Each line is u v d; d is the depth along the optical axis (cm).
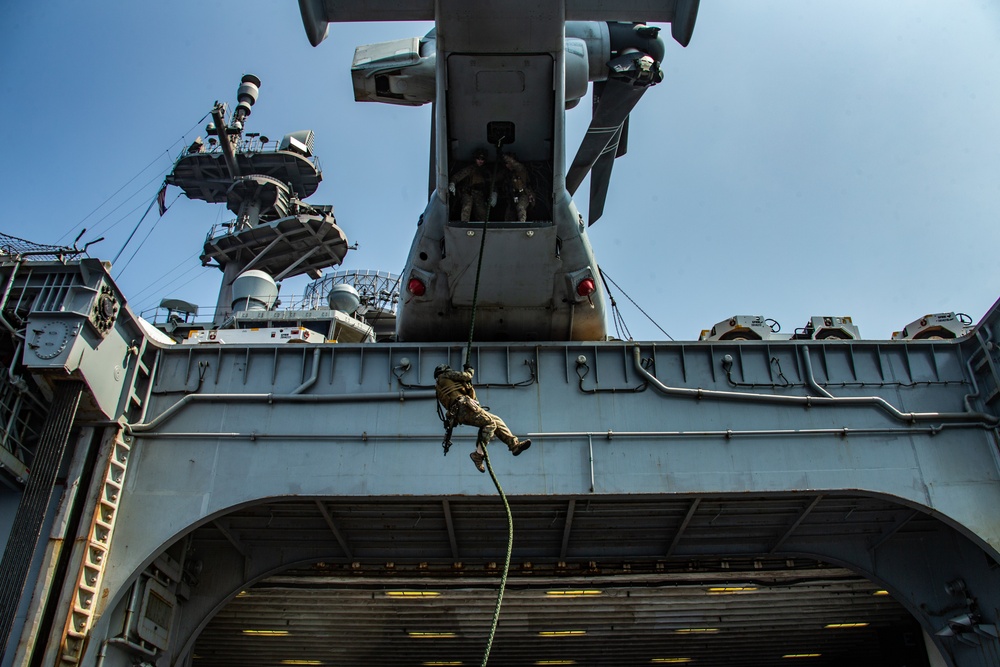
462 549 2150
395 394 1927
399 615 2516
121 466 1847
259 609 2461
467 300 2066
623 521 2047
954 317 2244
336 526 2025
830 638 2780
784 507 2005
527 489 1822
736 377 1975
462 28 1598
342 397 1927
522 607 2477
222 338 2367
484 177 1903
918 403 1956
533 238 1889
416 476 1838
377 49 1956
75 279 1819
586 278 2022
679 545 2158
